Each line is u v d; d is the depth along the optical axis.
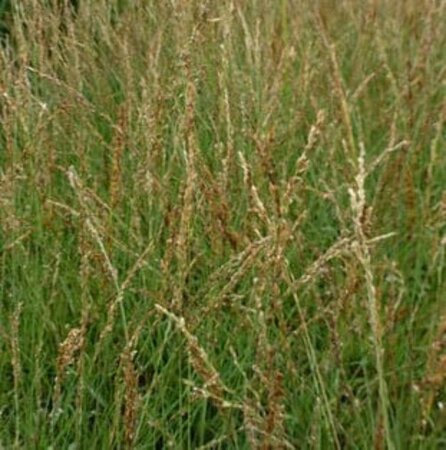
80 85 3.21
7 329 2.44
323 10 3.76
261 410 2.07
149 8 3.58
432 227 2.57
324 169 2.96
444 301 2.31
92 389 2.29
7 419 2.29
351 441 2.04
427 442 2.00
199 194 2.44
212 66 3.26
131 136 2.79
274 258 2.01
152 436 2.18
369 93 3.50
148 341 2.32
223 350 2.34
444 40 3.66
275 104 2.95
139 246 2.48
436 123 3.01
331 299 2.45
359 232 1.81
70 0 3.89
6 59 2.94
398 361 2.34
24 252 2.49
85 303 2.10
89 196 2.47
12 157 2.56
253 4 3.62
